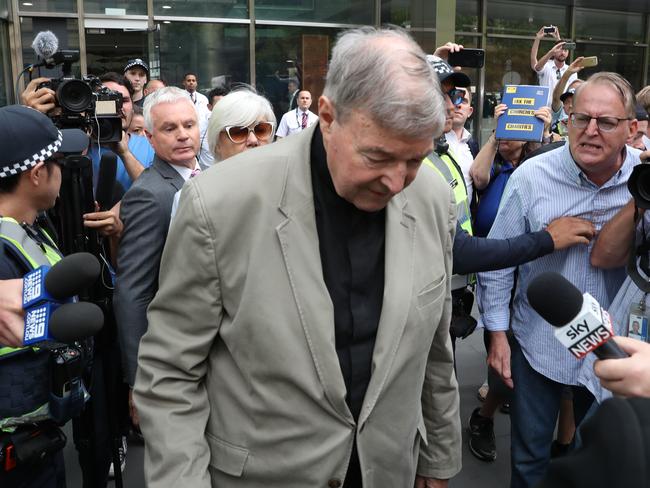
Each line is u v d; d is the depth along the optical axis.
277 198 1.44
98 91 3.02
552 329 2.42
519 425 2.59
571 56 12.49
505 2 11.80
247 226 1.43
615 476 0.69
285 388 1.43
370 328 1.51
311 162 1.50
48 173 1.96
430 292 1.56
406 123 1.19
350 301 1.50
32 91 2.82
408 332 1.51
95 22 9.70
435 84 1.24
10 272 1.71
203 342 1.49
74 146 2.38
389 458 1.54
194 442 1.46
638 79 13.05
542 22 12.10
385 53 1.22
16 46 9.31
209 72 10.47
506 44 11.93
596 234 2.35
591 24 12.46
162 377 1.49
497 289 2.61
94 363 2.43
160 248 2.52
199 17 10.24
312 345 1.42
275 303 1.41
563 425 3.24
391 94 1.19
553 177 2.39
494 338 2.63
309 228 1.45
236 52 10.55
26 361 1.74
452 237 1.71
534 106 3.23
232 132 2.72
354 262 1.50
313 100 10.99
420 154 1.27
